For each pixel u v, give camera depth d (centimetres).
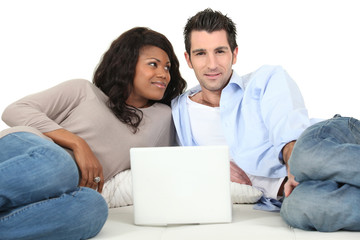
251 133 263
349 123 212
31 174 182
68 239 186
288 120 234
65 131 249
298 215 190
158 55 284
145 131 274
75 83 273
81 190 196
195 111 285
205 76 271
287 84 257
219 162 209
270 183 259
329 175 190
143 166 212
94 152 259
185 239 184
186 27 280
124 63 281
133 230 203
